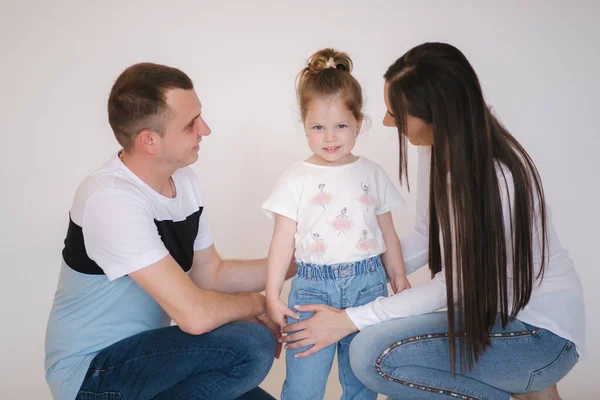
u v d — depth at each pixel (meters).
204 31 3.50
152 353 1.92
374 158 3.44
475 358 1.91
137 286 2.00
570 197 3.27
